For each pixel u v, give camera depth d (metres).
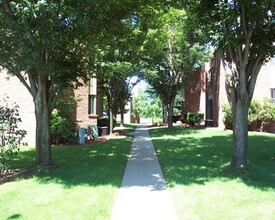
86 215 5.68
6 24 8.12
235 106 9.75
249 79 9.69
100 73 13.20
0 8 8.36
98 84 23.81
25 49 8.03
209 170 9.66
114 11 10.31
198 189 7.46
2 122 9.12
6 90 17.95
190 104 34.44
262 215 5.66
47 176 9.11
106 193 7.14
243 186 7.74
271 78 22.58
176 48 27.11
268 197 6.79
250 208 6.06
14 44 8.50
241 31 9.03
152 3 11.88
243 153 9.53
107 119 25.95
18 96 17.89
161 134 22.59
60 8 7.93
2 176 9.14
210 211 5.88
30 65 8.14
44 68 8.48
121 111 36.12
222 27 8.92
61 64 9.80
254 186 7.75
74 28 8.71
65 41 9.02
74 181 8.37
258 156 12.34
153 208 6.13
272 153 12.97
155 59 26.17
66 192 7.29
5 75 17.91
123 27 11.22
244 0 8.26
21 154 13.90
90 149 15.19
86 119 21.64
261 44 9.12
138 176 9.06
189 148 14.80
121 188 7.71
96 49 12.20
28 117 17.86
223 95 24.89
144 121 62.31
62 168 10.31
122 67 18.25
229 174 9.11
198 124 30.50
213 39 8.97
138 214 5.79
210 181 8.29
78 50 10.47
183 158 11.97
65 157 12.80
